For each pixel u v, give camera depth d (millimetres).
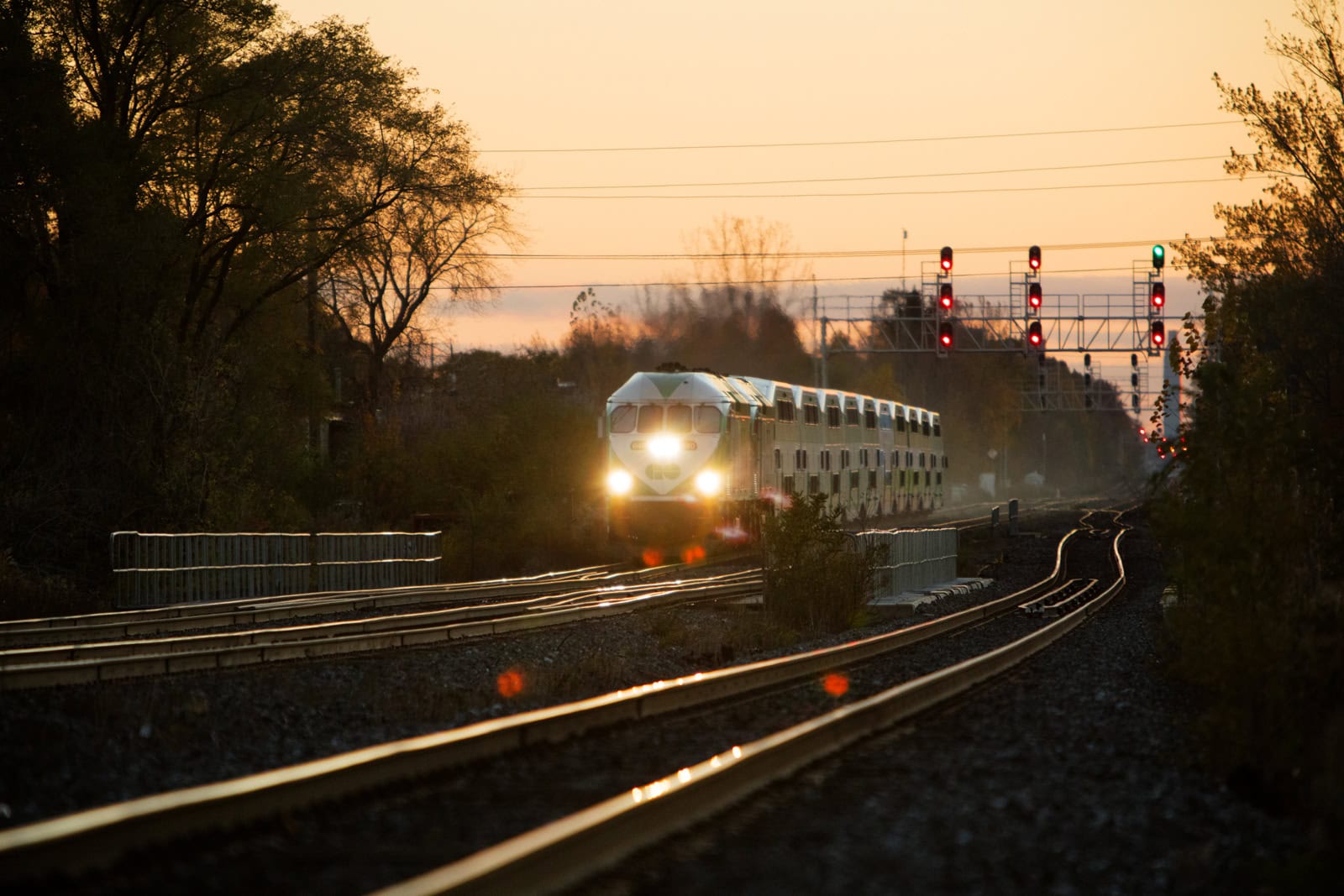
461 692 57500
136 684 54656
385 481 174375
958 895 26719
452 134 154125
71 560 116000
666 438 142000
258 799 31328
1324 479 69438
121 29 131125
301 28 141000
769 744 37438
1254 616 49406
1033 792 36469
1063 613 98312
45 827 26859
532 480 174375
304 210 136125
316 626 75750
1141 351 187000
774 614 95625
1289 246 117500
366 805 33875
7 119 122312
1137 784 38844
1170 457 72688
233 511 126688
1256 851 32438
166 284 132000
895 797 35156
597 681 63125
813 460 179000
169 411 124438
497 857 25266
